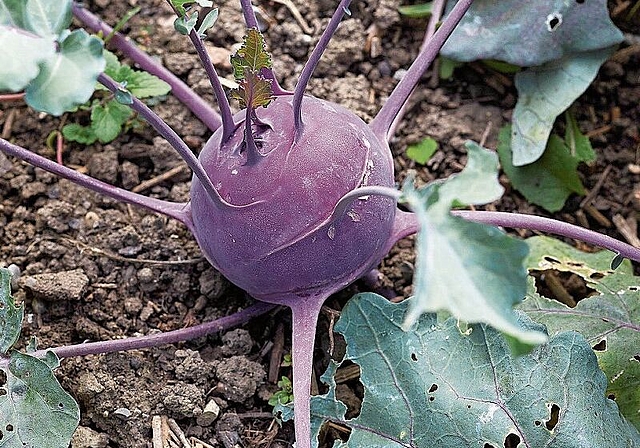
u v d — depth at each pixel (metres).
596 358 0.45
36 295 0.50
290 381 0.49
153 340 0.47
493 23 0.56
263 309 0.49
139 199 0.47
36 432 0.43
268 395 0.49
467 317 0.31
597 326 0.48
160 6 0.59
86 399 0.48
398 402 0.45
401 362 0.46
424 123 0.57
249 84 0.39
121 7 0.59
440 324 0.46
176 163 0.55
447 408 0.45
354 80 0.58
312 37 0.59
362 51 0.59
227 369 0.49
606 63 0.59
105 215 0.53
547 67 0.56
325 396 0.46
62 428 0.43
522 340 0.31
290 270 0.43
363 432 0.45
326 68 0.58
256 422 0.49
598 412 0.45
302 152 0.42
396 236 0.47
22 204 0.54
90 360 0.48
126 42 0.53
